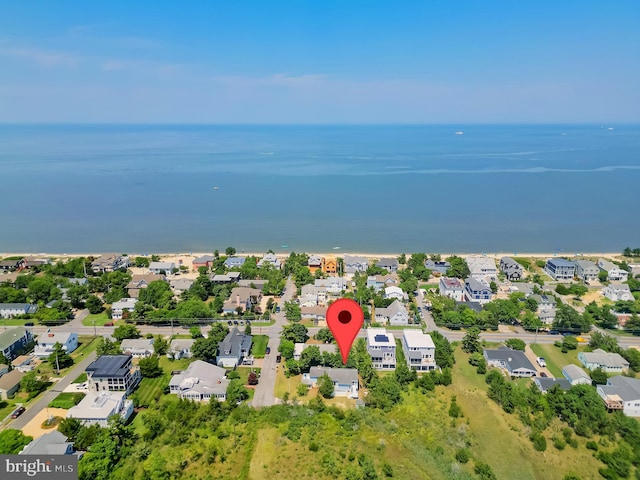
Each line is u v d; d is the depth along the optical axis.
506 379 89.50
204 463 65.06
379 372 92.56
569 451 69.31
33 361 94.88
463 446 70.31
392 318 113.50
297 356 94.44
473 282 129.25
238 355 93.12
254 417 75.62
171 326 111.69
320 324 112.69
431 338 98.00
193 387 81.06
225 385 82.31
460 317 111.31
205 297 129.00
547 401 78.81
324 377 83.25
